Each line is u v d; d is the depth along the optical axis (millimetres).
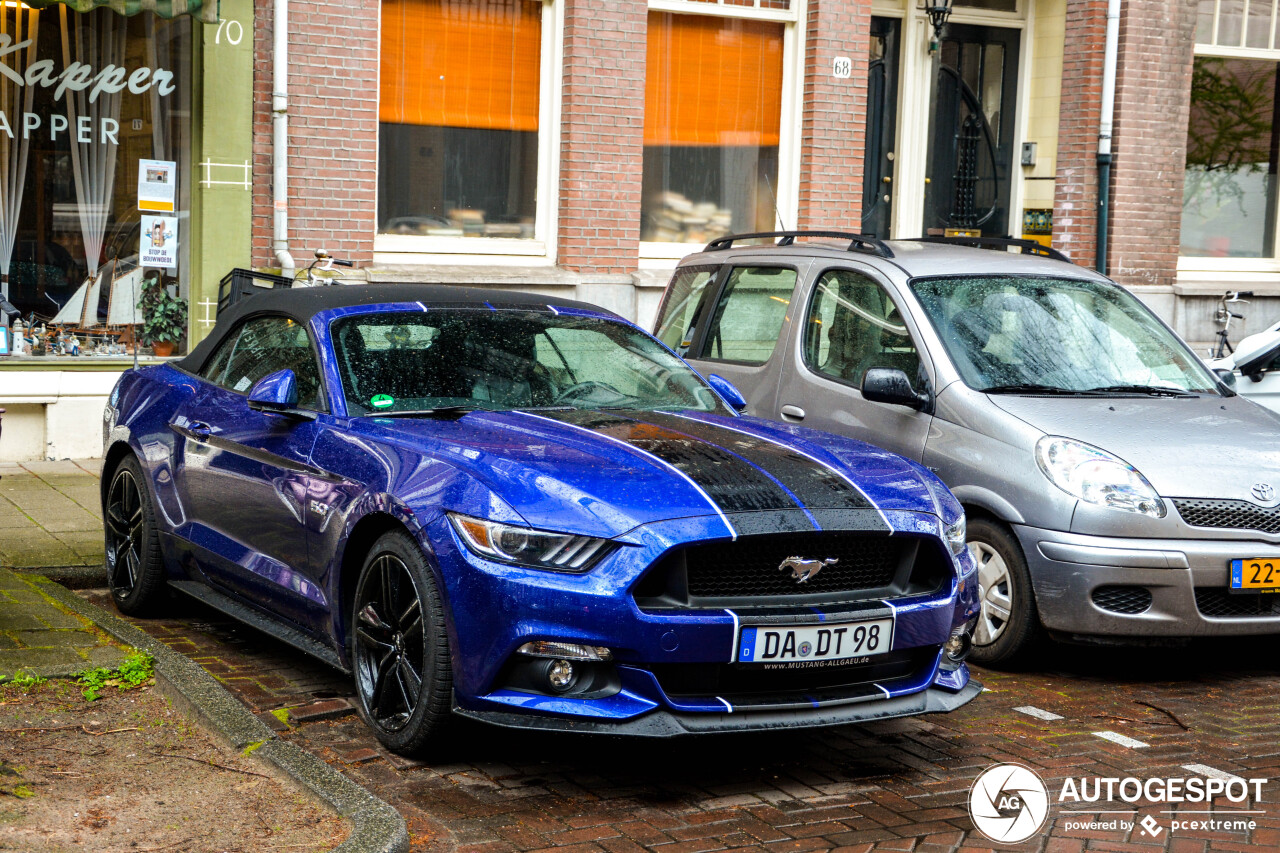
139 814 4027
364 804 4043
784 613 4375
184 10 9023
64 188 9938
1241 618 5840
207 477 5789
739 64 12188
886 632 4504
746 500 4438
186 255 10305
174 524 6043
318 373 5367
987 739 5145
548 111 11445
